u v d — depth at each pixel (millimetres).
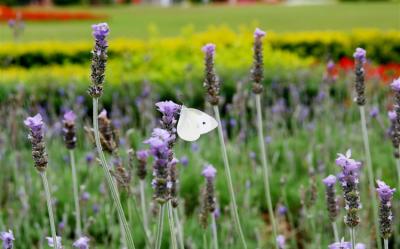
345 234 1109
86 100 2096
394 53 3229
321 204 1138
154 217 1007
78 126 1731
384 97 1963
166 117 708
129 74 2346
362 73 885
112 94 2102
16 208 1278
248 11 9047
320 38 3281
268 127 1791
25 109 1729
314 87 2238
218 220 1188
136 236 1142
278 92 2186
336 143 1703
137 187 1085
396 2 10023
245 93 1608
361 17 7332
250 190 1392
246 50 2734
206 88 841
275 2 12625
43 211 1178
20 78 2227
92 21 7551
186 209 1388
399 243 1169
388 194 750
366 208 1204
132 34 5980
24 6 10273
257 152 1709
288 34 3363
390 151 1584
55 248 725
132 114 2018
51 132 1622
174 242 729
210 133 1718
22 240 1189
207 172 862
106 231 1190
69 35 5598
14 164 1417
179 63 2453
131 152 885
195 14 8711
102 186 1174
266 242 1185
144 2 13406
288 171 1586
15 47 3064
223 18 7836
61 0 10906
